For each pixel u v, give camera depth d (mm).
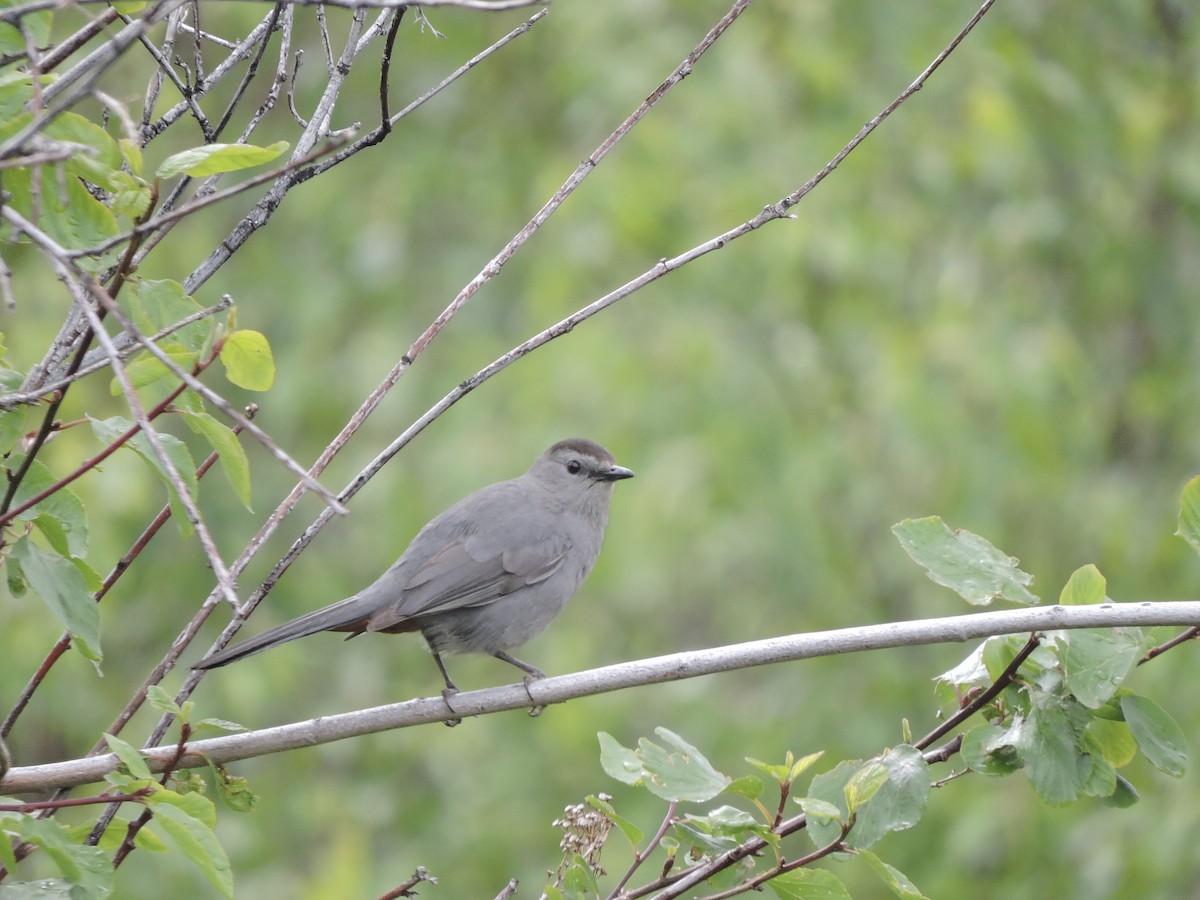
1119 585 13078
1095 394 14461
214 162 4383
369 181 14430
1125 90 14406
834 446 12547
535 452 12305
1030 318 13539
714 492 12117
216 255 5613
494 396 13047
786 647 5609
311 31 14258
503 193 14164
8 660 11242
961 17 13703
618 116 13164
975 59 13469
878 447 12969
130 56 12141
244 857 12672
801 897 5172
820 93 13102
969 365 12539
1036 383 12633
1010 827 11570
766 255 12352
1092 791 5176
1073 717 5246
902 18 13367
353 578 13836
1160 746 5164
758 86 12883
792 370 12617
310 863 13242
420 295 14195
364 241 13852
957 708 5887
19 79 4309
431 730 13648
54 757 12469
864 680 12883
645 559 12141
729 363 12305
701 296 12656
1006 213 13539
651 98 6129
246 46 5801
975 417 12859
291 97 5910
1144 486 14359
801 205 12562
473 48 14508
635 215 12320
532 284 12859
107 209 4441
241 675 12906
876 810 5078
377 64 14484
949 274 12891
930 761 5516
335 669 14375
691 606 13703
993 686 5406
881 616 13602
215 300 13852
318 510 13859
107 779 4609
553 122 14594
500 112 14656
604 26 13320
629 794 12477
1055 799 5164
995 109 13047
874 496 12758
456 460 12594
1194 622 5250
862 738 12508
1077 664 5227
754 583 13195
